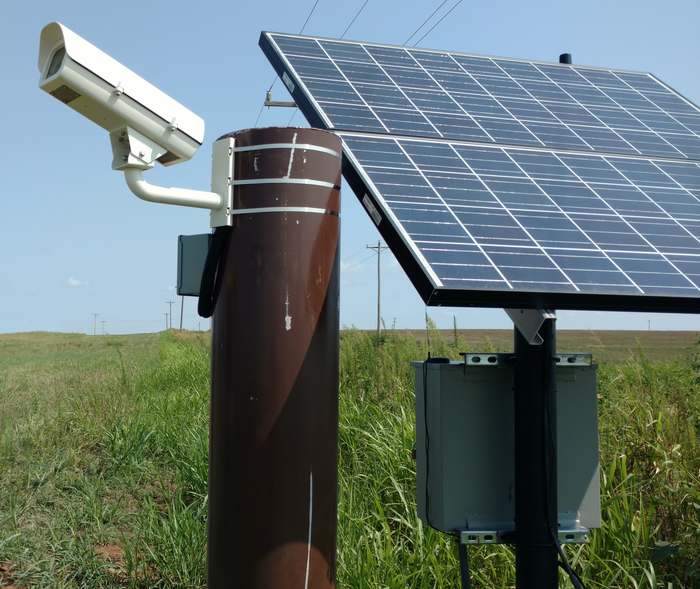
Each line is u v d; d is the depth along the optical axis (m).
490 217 2.87
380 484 5.14
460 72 5.30
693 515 4.25
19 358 34.91
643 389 6.40
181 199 2.79
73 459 7.00
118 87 2.60
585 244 2.82
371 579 3.79
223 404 2.86
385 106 4.19
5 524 5.19
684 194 3.65
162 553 4.55
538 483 2.88
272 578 2.75
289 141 2.84
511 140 4.05
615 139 4.48
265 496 2.77
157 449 7.71
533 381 2.91
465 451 3.14
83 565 4.49
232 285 2.86
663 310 2.57
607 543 3.99
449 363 3.21
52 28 2.53
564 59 6.18
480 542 3.03
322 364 2.88
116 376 12.33
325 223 2.91
